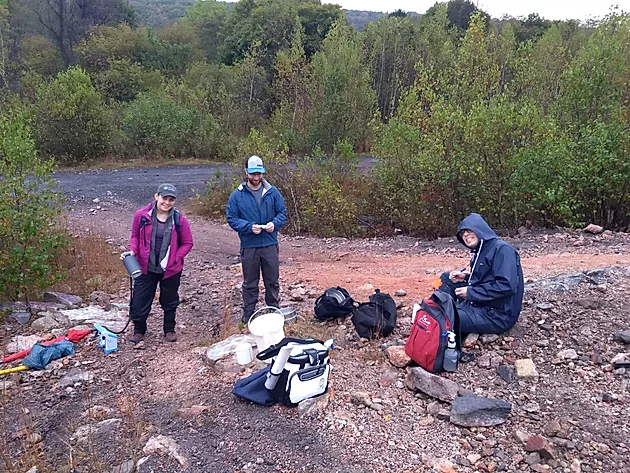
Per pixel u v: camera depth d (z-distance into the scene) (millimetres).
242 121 34094
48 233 7633
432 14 53406
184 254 5750
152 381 4859
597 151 11023
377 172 14203
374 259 10227
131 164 26656
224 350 5164
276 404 4223
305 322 6035
